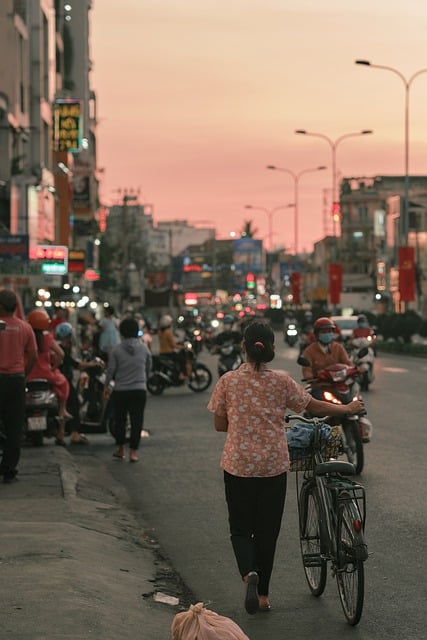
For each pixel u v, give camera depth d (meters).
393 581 9.51
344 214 155.50
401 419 23.34
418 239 120.38
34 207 54.81
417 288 115.50
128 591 8.96
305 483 9.38
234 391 8.43
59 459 16.38
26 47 61.97
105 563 9.82
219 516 13.02
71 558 9.60
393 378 37.62
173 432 22.14
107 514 12.66
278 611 8.75
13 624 7.36
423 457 17.34
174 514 13.19
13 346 13.79
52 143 69.94
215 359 55.09
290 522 12.41
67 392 18.56
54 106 68.25
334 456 8.95
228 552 11.05
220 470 16.77
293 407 8.49
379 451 18.11
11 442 14.03
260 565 8.57
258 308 175.12
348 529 8.19
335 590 9.41
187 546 11.38
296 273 131.75
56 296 60.53
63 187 77.12
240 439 8.36
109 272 130.88
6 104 53.44
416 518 12.32
